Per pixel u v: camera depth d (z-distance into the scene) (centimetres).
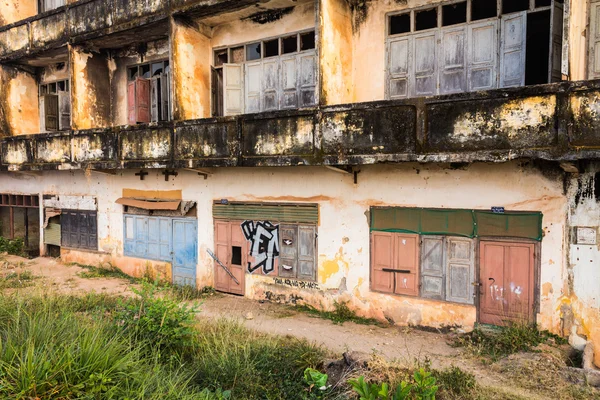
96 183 1258
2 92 1313
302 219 894
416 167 764
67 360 418
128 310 612
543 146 575
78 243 1320
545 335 661
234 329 689
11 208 1530
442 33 756
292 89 913
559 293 654
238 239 991
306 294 894
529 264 678
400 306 788
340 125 732
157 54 1120
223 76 972
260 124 823
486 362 607
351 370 541
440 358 628
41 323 521
